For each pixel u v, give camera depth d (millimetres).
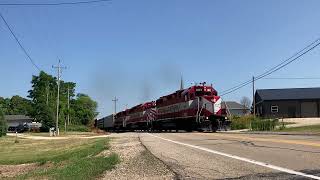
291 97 84438
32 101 132000
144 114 76188
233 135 34375
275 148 19938
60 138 58250
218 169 14180
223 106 50594
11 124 147875
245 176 12422
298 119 70312
